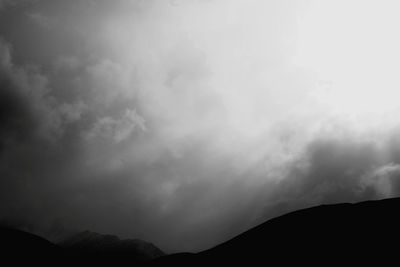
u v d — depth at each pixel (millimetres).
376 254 56469
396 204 78938
